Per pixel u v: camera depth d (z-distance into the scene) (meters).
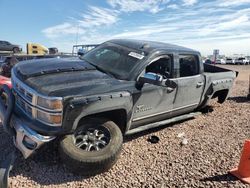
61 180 3.57
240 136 5.53
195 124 6.16
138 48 4.96
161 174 3.88
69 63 4.67
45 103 3.51
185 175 3.88
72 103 3.52
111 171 3.86
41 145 3.53
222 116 6.96
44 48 26.42
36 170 3.74
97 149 3.82
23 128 3.62
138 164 4.12
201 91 5.91
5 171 3.26
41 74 4.05
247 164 3.83
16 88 4.12
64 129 3.53
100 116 4.07
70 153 3.57
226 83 6.78
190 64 5.65
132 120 4.45
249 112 7.54
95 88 3.85
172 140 5.11
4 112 4.10
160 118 5.08
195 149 4.76
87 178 3.66
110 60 4.85
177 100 5.23
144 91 4.41
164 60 5.02
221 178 3.83
